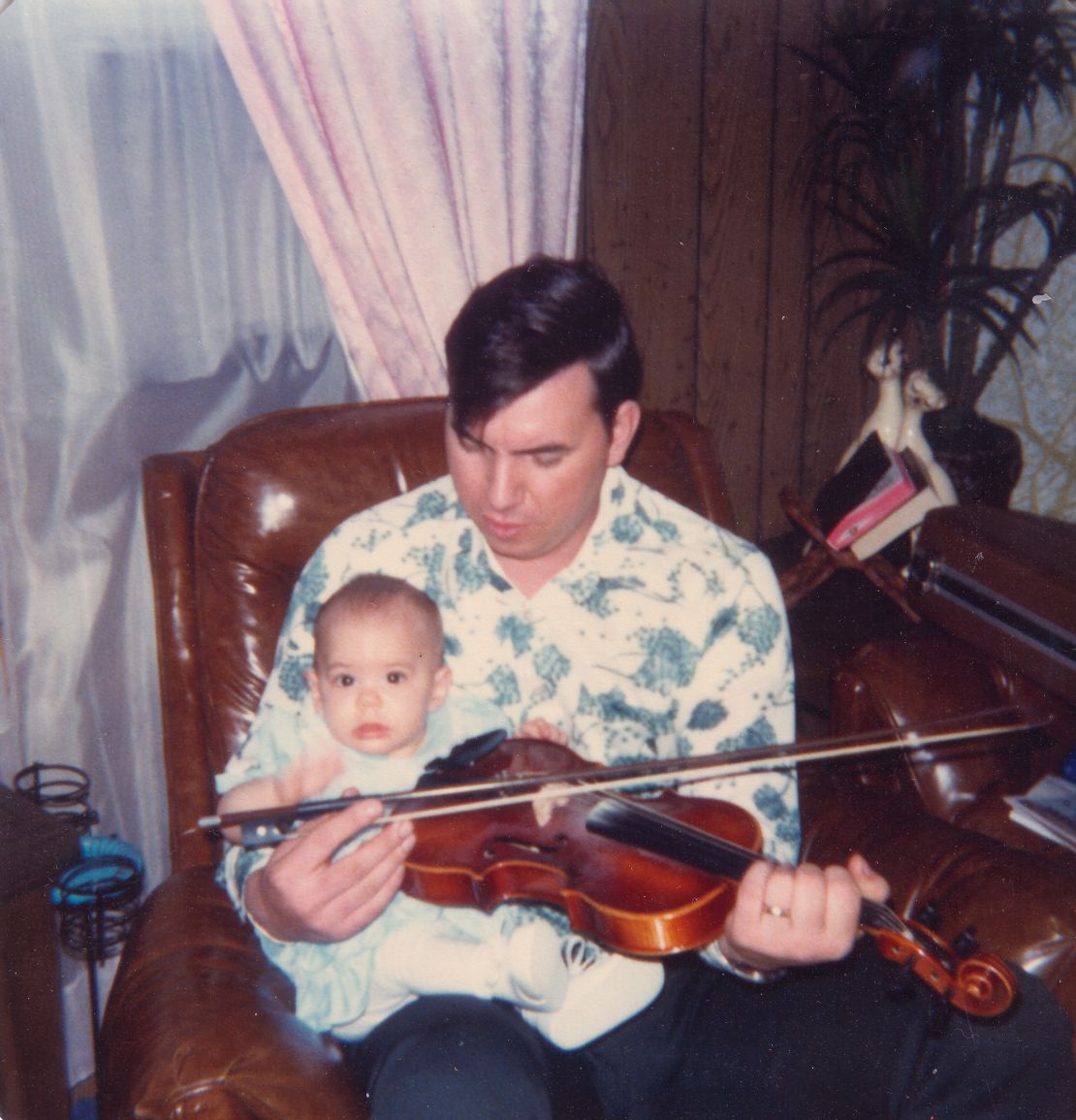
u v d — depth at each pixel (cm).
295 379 207
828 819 162
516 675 148
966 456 267
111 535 185
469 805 128
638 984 128
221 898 142
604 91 247
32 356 172
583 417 130
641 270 268
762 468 311
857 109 273
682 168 266
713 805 133
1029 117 287
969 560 188
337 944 126
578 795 134
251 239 195
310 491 162
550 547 138
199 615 161
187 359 191
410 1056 116
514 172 211
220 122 187
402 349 203
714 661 147
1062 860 160
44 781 186
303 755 141
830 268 303
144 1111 108
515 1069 115
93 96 171
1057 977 134
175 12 178
